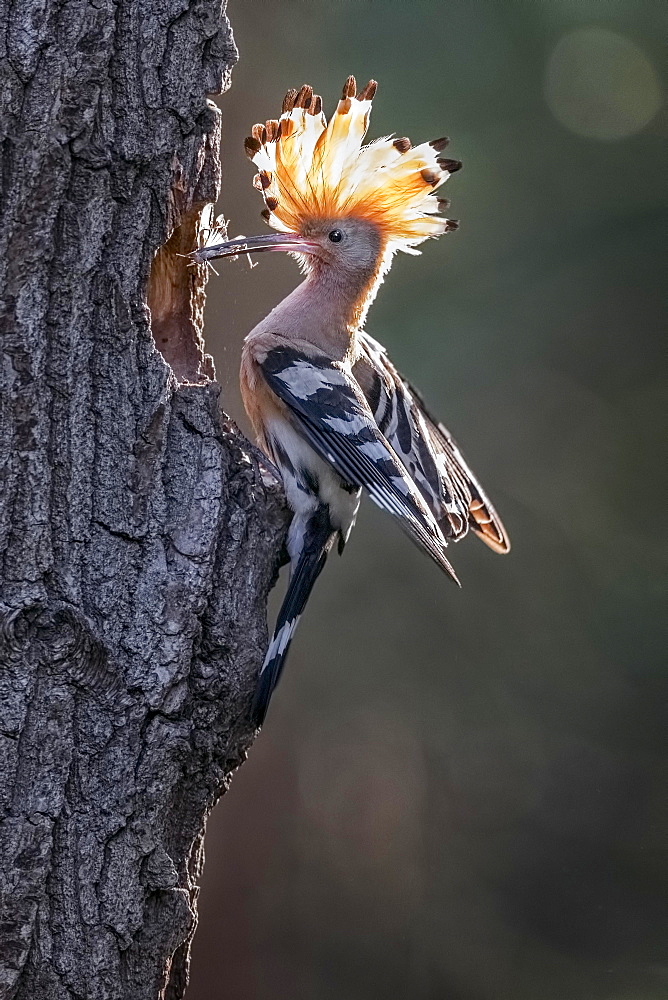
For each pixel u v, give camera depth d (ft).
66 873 15.57
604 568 46.96
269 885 44.65
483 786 46.96
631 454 46.65
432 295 44.83
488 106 44.01
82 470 15.93
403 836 46.11
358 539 47.29
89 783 15.69
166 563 16.40
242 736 17.42
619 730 46.88
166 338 18.01
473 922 45.47
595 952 44.47
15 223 15.43
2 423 15.55
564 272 45.39
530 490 46.70
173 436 16.70
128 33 15.99
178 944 16.29
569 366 46.21
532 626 47.24
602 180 45.16
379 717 46.85
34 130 15.38
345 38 43.06
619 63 44.39
